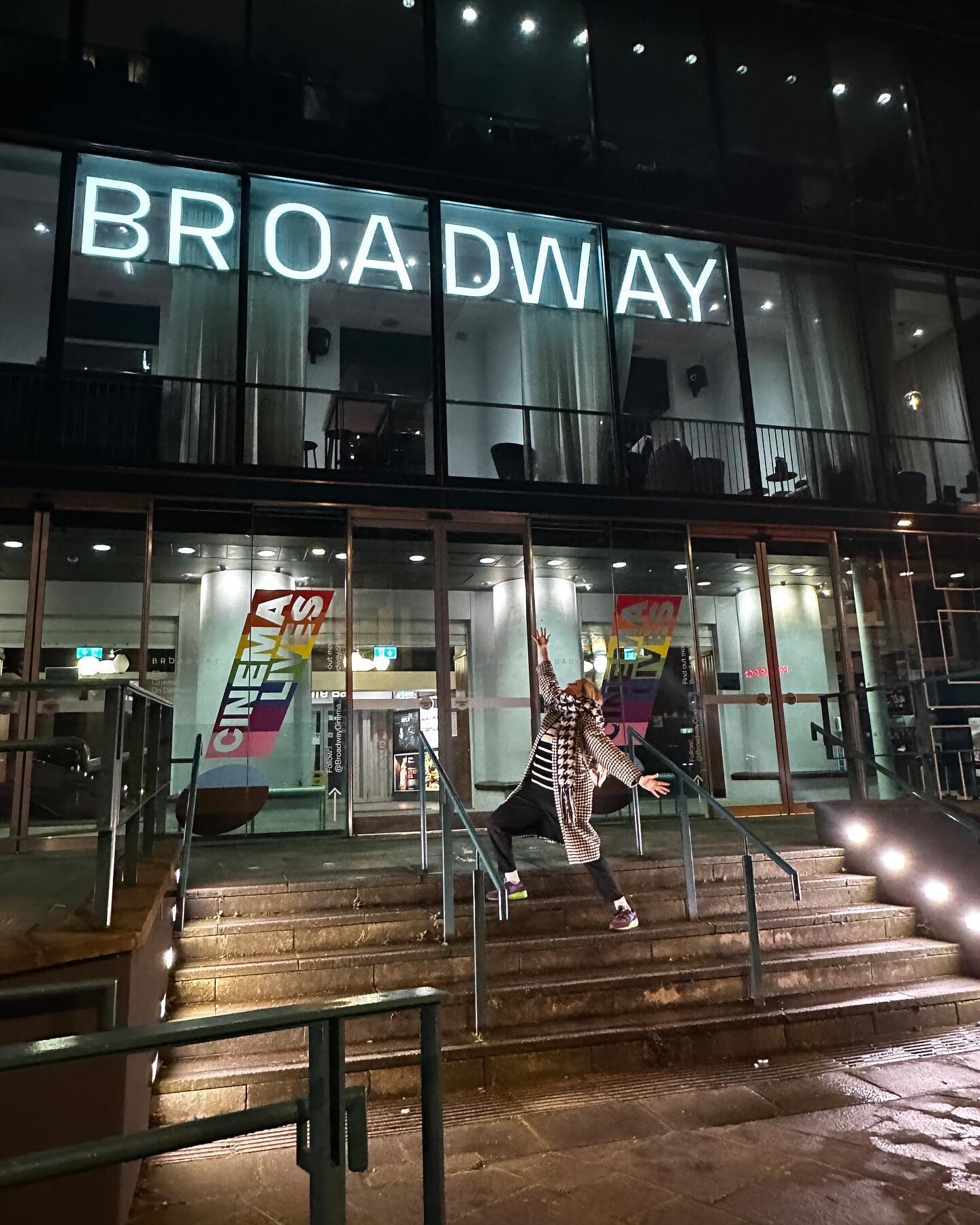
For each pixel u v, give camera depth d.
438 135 10.53
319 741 9.05
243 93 9.78
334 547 9.38
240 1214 3.23
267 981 4.80
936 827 6.07
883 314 12.05
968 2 13.13
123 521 8.70
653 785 5.30
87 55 9.31
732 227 11.47
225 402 9.30
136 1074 3.38
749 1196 3.31
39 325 8.98
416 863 6.74
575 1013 4.91
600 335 10.83
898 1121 3.96
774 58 12.32
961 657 11.12
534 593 9.98
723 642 10.63
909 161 12.59
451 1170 3.56
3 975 2.82
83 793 8.20
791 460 11.28
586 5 11.60
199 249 9.53
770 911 6.15
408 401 9.95
